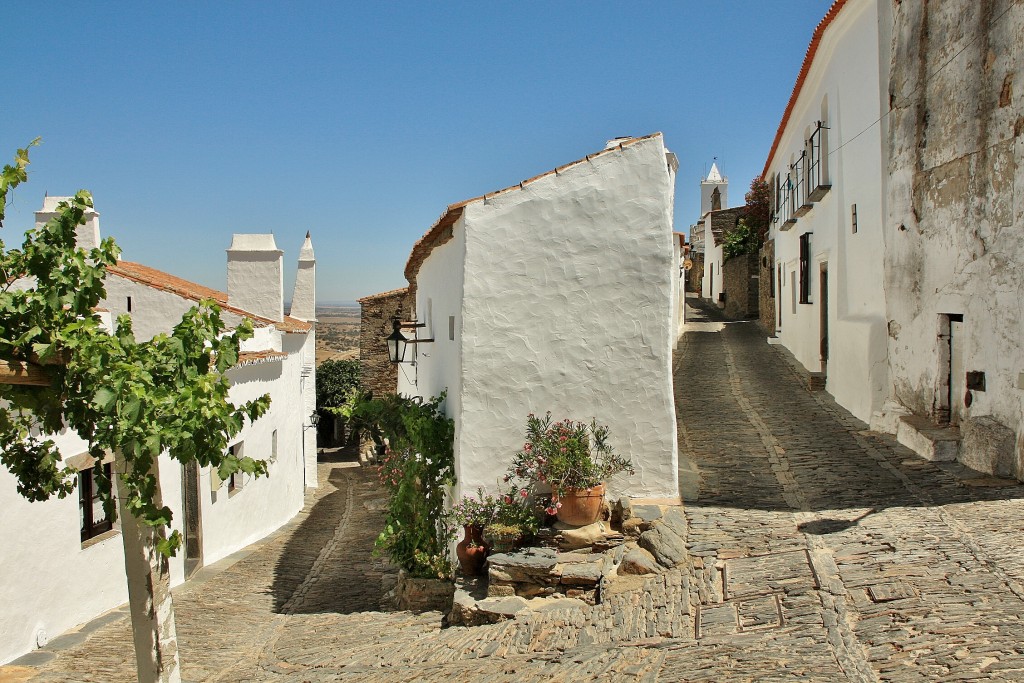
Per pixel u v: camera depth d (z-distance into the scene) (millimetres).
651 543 8211
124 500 5445
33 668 7887
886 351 13258
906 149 12289
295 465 18906
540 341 9375
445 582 9547
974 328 10391
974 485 9445
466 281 9328
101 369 4988
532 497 9172
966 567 6926
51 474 6062
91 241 14898
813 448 12000
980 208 10180
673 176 12633
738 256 33562
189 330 5273
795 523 8625
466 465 9352
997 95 9703
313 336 24188
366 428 24859
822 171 16844
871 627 5969
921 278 11891
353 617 9562
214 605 10477
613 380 9406
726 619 6566
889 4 12836
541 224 9359
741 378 18750
